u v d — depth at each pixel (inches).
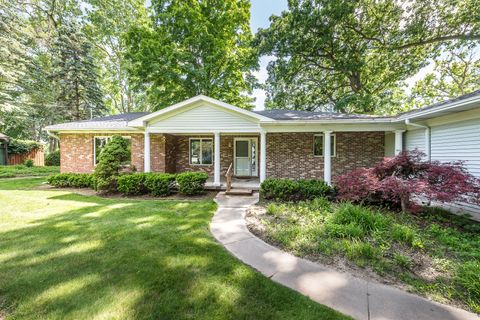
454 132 247.3
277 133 447.2
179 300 100.5
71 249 151.2
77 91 754.8
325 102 770.2
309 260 139.0
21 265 130.0
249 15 692.1
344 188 243.9
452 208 247.3
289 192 293.1
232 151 492.1
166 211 246.4
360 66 585.0
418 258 135.6
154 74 594.9
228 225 203.5
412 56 593.6
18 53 682.2
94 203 286.8
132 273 122.0
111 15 791.1
